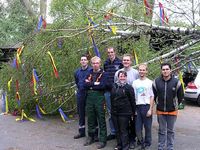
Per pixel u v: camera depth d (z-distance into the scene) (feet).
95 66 19.74
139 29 23.58
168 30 22.15
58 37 24.38
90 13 25.21
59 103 27.43
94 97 19.94
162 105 18.16
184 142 21.77
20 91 27.40
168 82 17.95
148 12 24.22
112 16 24.22
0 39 61.31
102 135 20.10
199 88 37.47
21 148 19.86
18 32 65.41
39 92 26.68
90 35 23.84
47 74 25.89
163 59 22.70
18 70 27.30
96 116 20.48
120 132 19.01
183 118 30.45
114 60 21.09
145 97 18.71
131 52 24.26
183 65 22.76
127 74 19.94
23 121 27.04
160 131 18.48
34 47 26.76
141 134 19.27
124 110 18.66
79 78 21.89
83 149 19.76
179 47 22.59
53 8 39.27
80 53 24.68
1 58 44.96
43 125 25.79
